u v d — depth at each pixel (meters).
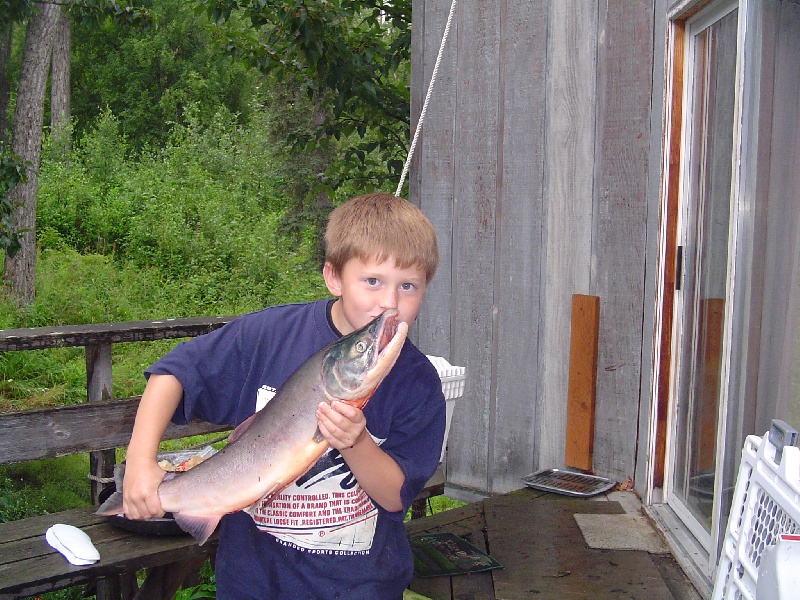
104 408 3.58
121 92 31.34
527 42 4.47
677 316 3.70
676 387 3.71
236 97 32.16
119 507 1.88
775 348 2.54
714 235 3.33
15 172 8.02
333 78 8.02
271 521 1.98
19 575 2.67
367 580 2.00
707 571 2.98
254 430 1.73
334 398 1.63
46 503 6.41
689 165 3.66
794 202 2.42
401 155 9.19
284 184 18.39
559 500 3.91
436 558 3.15
